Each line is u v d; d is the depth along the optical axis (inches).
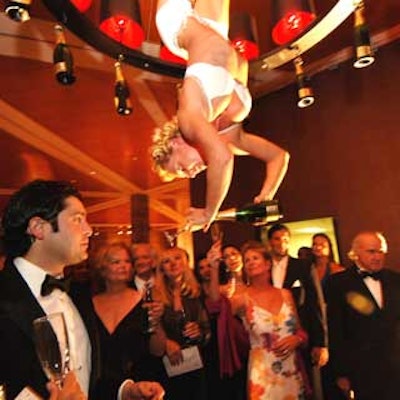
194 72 48.0
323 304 125.3
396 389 105.7
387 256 149.6
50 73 164.9
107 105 198.4
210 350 118.8
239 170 189.5
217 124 54.8
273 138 185.0
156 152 54.6
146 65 74.9
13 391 46.1
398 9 140.2
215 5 53.0
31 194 52.1
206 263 125.2
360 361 110.0
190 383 108.3
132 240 380.5
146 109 204.7
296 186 176.4
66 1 59.9
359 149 159.0
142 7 119.8
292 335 108.1
